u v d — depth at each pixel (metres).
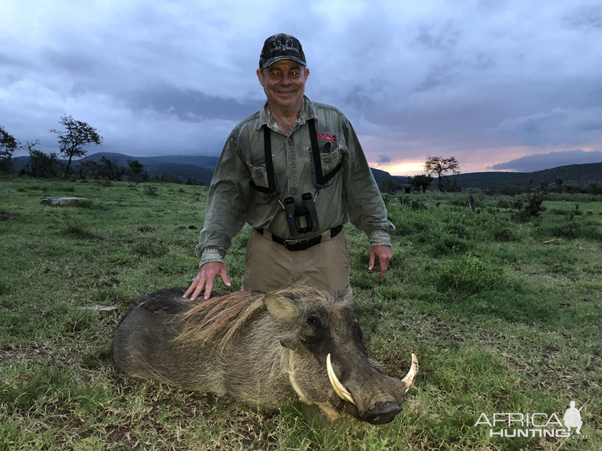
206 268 2.98
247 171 3.13
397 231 11.25
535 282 6.55
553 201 33.09
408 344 3.79
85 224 10.84
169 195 25.12
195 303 3.11
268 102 2.99
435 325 4.59
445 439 2.46
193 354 2.82
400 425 2.47
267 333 2.59
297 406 2.61
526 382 3.30
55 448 2.23
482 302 5.20
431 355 3.54
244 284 3.45
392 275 6.63
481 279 5.83
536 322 4.75
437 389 3.02
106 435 2.37
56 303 4.54
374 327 4.27
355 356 2.18
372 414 1.93
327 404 2.29
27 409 2.58
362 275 6.53
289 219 2.97
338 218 3.20
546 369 3.55
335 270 3.21
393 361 3.49
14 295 4.80
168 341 2.91
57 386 2.81
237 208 3.23
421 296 5.57
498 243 10.28
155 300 3.22
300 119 2.98
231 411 2.69
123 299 4.91
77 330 3.92
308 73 3.03
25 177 37.59
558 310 5.12
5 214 12.02
